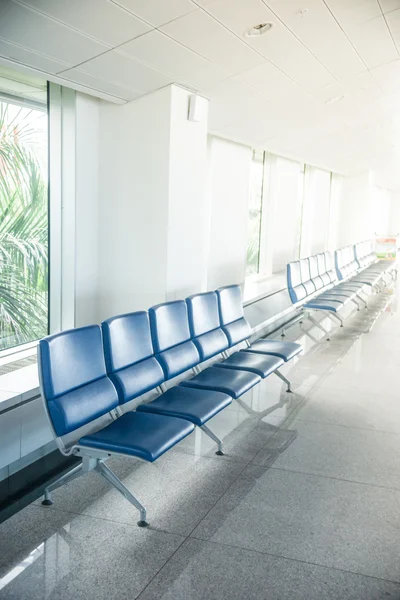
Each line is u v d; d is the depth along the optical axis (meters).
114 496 3.13
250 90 5.67
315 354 6.61
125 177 5.28
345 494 3.20
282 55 4.86
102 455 2.85
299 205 13.45
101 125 5.35
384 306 10.34
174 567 2.48
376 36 4.69
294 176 11.84
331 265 10.07
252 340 7.02
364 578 2.42
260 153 10.84
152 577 2.41
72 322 5.39
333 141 9.65
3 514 2.92
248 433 4.11
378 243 15.65
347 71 5.63
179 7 3.62
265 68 5.12
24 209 4.91
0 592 2.30
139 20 3.70
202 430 3.96
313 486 3.29
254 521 2.88
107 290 5.54
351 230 15.11
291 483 3.32
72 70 4.27
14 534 2.73
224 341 4.58
